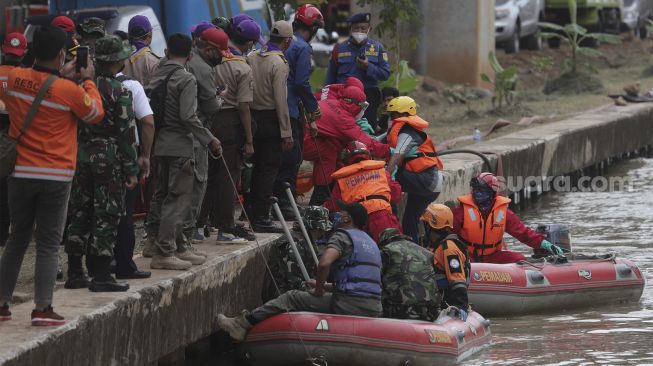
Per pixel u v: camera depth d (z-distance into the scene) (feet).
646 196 184.03
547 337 96.73
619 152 223.71
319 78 182.39
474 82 271.49
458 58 271.69
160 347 80.69
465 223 109.19
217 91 91.61
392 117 115.34
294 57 108.47
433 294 89.04
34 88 68.08
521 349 92.12
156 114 85.15
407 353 84.94
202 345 93.66
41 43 68.33
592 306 110.01
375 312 86.33
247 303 95.76
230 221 98.12
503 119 220.84
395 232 90.79
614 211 167.32
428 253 90.58
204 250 94.43
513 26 317.42
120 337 74.90
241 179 110.52
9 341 64.85
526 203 177.68
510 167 170.40
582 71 307.78
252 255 96.32
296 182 119.03
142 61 98.84
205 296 87.40
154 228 91.04
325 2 189.67
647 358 89.04
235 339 89.10
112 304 74.13
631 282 111.45
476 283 104.99
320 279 85.71
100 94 76.69
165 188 89.04
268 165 104.53
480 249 109.70
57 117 68.49
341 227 88.12
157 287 79.97
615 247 136.98
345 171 102.22
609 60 349.82
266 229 104.73
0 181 97.86
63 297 75.82
